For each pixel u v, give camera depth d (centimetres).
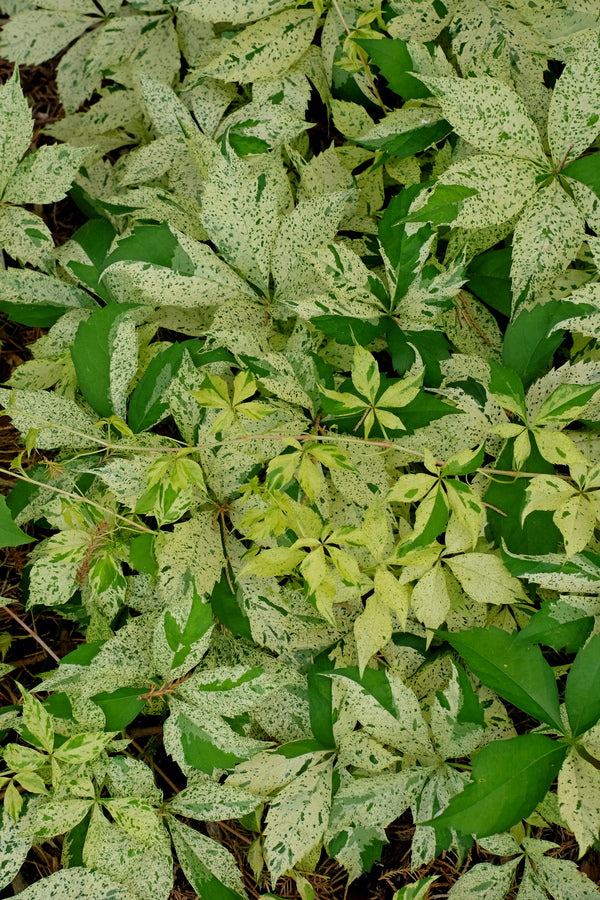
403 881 158
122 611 156
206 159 154
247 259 151
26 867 158
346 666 149
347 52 156
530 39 154
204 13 156
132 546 149
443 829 147
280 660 152
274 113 157
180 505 145
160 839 145
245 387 142
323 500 148
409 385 142
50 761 146
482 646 144
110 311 150
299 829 146
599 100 145
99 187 168
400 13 156
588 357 153
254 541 149
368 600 144
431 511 142
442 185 146
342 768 149
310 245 152
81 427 151
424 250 148
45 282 157
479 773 141
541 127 156
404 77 151
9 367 172
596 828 141
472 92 145
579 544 142
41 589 151
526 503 143
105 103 167
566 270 153
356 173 165
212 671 147
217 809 147
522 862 157
